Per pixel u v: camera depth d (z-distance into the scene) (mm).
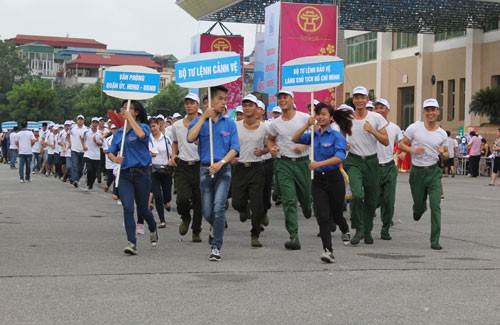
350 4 38750
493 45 44281
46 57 164875
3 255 9812
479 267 9070
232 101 30641
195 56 10289
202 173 9828
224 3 36344
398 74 52344
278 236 12211
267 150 10711
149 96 10227
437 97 49031
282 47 24922
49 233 12281
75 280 8062
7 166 42969
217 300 7113
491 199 20672
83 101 98312
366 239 11320
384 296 7332
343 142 9617
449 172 37781
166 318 6398
